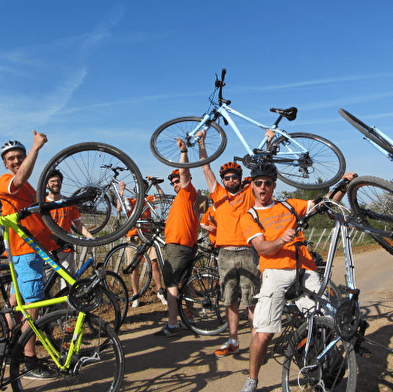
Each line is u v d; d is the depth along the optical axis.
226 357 3.60
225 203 3.69
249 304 3.47
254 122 4.31
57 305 3.37
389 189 2.35
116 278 4.71
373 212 2.76
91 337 2.75
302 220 2.69
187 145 4.05
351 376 2.23
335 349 2.48
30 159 2.88
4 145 3.25
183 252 4.29
